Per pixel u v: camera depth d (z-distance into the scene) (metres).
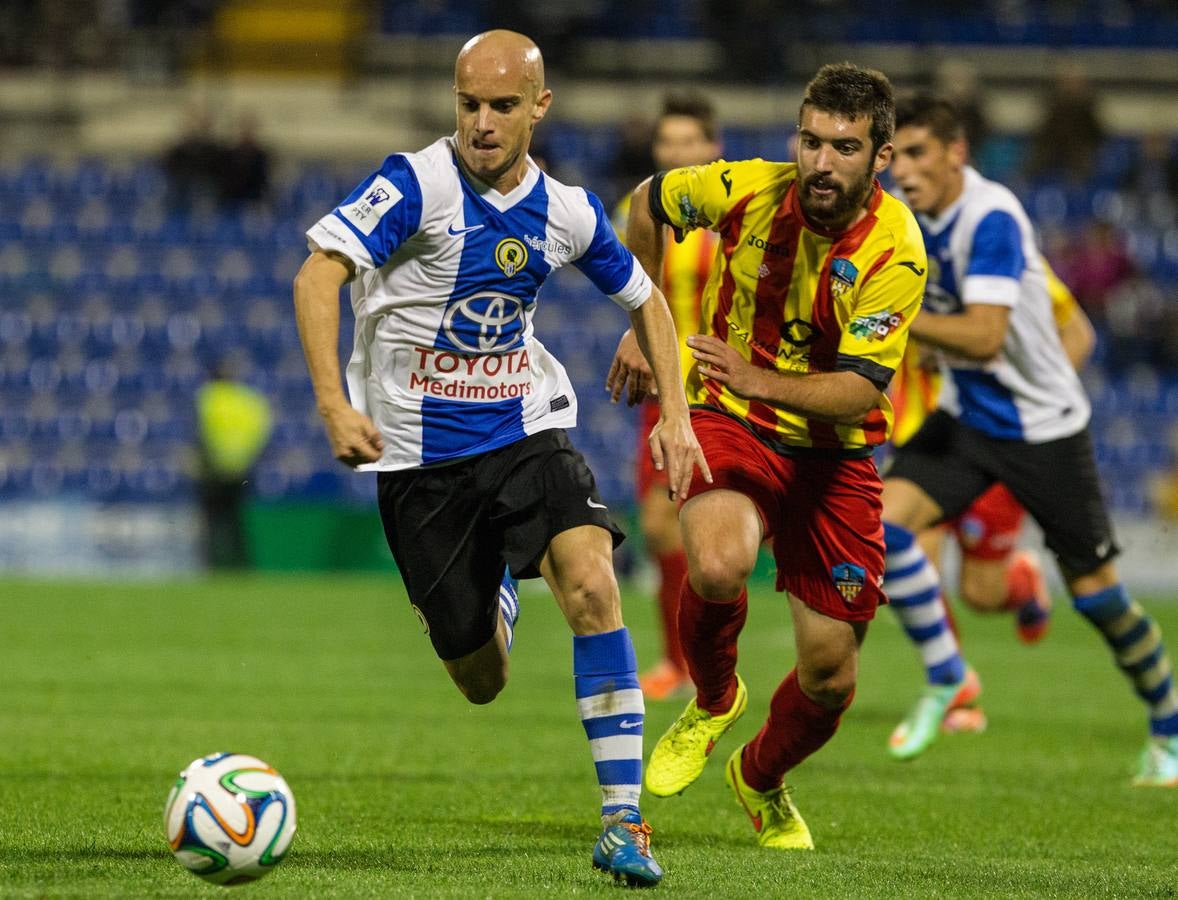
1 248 87.81
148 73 106.12
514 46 16.02
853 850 19.36
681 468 16.72
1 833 18.33
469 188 16.34
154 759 25.05
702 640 18.69
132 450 78.75
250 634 47.03
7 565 70.75
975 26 106.62
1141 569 71.81
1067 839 20.69
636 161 83.25
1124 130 104.06
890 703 36.22
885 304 18.05
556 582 16.62
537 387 17.44
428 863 16.91
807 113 17.42
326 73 106.81
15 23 105.69
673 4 108.12
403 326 16.72
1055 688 40.03
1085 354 29.22
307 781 23.41
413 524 17.36
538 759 26.33
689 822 21.30
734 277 18.78
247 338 84.25
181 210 91.25
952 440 27.64
